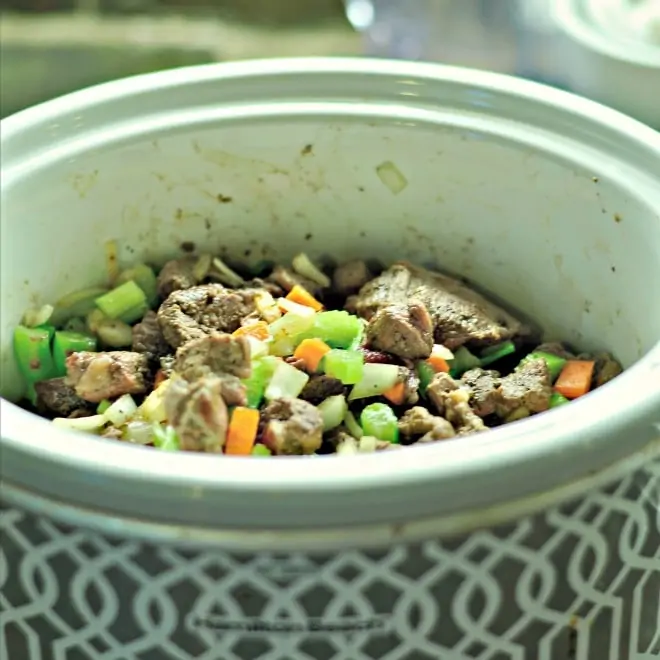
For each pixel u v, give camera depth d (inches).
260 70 42.8
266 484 32.7
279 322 39.9
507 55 53.9
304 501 32.6
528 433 33.6
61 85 52.0
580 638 35.4
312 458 33.4
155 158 42.2
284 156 42.9
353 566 33.2
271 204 43.6
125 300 42.0
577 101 41.8
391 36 56.0
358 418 39.0
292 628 33.9
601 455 33.6
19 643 35.4
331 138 42.7
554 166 41.0
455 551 33.4
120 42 54.3
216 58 54.1
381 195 43.4
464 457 33.1
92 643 34.7
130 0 56.0
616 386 34.8
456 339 41.2
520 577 34.0
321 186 43.4
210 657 34.2
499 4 56.2
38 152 40.9
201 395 35.6
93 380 39.4
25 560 34.3
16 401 41.3
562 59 49.8
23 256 40.9
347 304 42.3
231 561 33.1
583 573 34.7
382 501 32.7
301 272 43.2
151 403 38.6
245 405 37.0
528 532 33.6
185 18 56.0
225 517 32.7
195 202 43.2
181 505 32.8
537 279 42.6
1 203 39.9
